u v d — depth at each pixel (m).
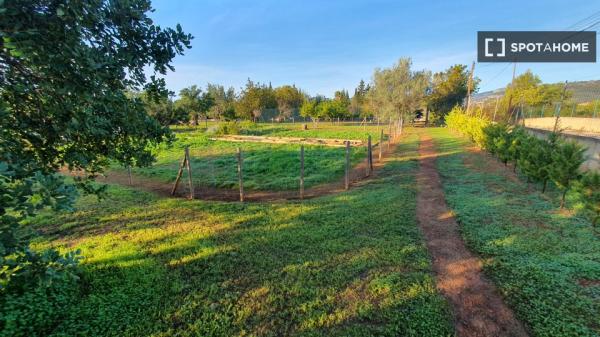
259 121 55.09
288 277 4.56
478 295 4.16
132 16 2.79
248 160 15.77
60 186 2.04
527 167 9.09
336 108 48.91
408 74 27.62
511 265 4.83
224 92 53.03
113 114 3.05
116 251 5.37
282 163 14.77
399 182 10.88
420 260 5.05
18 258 2.09
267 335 3.36
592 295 3.98
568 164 7.15
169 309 3.77
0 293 3.61
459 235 6.21
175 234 6.32
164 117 3.92
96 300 3.86
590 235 5.79
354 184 11.10
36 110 2.92
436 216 7.30
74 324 3.42
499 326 3.55
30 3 2.21
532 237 5.81
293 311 3.77
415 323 3.54
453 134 30.28
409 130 37.34
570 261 4.82
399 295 4.09
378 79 27.98
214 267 4.85
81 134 3.12
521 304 3.89
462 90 49.25
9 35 2.17
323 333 3.39
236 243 5.80
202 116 46.09
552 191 8.99
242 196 9.30
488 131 15.26
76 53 2.26
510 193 8.95
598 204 5.66
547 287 4.20
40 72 2.51
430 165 14.19
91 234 6.38
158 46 3.19
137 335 3.32
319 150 19.00
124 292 4.08
